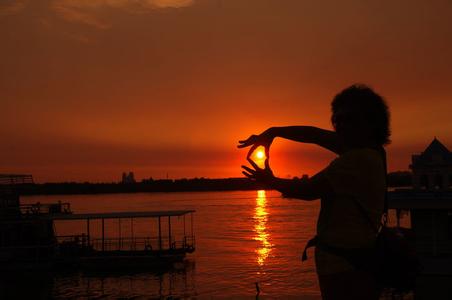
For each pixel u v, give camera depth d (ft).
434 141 101.81
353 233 7.84
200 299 138.10
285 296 134.92
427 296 74.23
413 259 7.97
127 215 193.67
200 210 639.76
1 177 194.80
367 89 8.51
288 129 10.07
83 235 202.28
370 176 7.82
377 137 8.41
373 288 7.99
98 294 150.61
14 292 153.07
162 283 164.04
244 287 154.92
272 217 495.00
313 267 187.73
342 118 8.37
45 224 192.85
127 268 187.83
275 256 225.15
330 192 7.91
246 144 10.08
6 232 188.55
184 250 191.93
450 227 87.51
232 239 306.35
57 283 165.17
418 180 99.91
